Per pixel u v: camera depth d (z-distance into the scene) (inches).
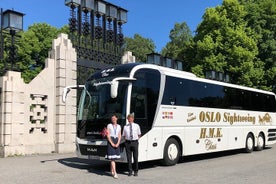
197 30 1539.1
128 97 517.3
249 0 1592.0
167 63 953.5
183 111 623.2
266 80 1485.0
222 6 1473.9
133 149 489.7
